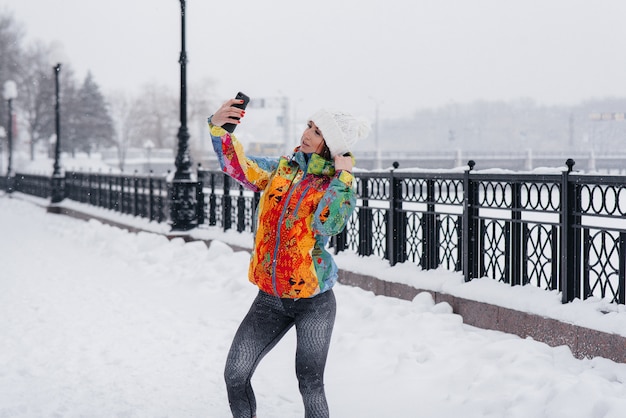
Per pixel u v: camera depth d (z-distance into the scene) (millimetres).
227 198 12688
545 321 5719
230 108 3652
